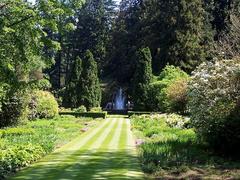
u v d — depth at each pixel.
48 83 13.20
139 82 54.75
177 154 13.55
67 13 12.79
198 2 61.41
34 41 12.48
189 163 12.63
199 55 58.56
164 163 12.61
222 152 14.25
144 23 72.88
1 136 20.05
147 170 11.96
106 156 15.06
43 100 37.44
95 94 57.06
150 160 13.21
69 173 11.70
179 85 34.56
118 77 74.69
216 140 14.27
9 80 12.41
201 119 15.13
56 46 12.84
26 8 12.31
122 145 18.64
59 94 65.19
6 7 12.11
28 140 18.25
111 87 72.44
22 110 27.88
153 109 51.88
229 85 15.30
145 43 68.19
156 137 19.64
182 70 55.94
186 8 60.53
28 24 12.25
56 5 12.54
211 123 14.45
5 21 11.88
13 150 14.15
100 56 81.88
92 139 21.48
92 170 12.17
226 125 13.80
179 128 22.58
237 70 15.10
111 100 70.88
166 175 11.32
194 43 59.03
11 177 11.20
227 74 15.34
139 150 16.03
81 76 56.75
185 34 59.59
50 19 12.54
